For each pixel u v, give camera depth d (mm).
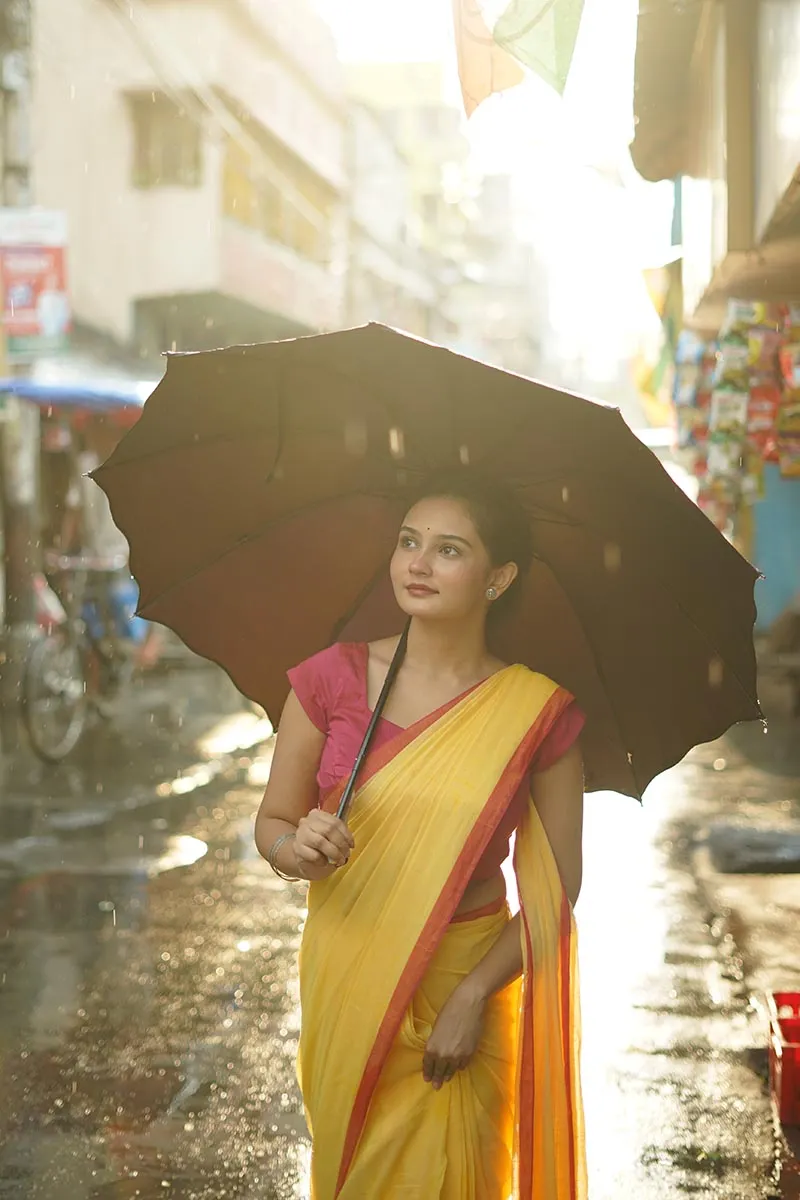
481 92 5406
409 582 2705
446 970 2637
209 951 6375
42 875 7777
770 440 9672
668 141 13727
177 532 3004
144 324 24109
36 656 11328
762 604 19547
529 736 2635
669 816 9664
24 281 13250
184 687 17719
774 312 10164
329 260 31281
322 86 29109
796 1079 4484
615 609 2971
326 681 2762
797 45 6840
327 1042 2600
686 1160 4238
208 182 22906
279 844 2725
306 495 2967
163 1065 4988
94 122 22281
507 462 2773
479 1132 2650
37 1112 4570
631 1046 5184
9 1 13359
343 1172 2600
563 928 2660
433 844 2557
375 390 2688
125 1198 3967
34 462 17938
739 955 6301
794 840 8672
